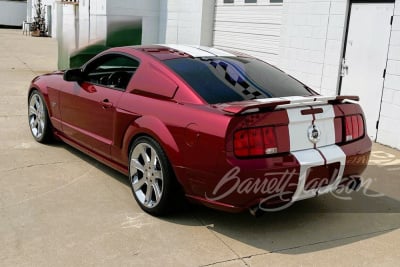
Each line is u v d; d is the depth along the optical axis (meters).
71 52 12.12
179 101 3.92
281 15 9.20
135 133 4.15
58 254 3.38
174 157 3.75
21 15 35.78
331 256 3.55
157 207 3.96
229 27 10.89
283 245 3.68
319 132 3.78
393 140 6.76
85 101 4.95
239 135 3.43
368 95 7.11
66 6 15.53
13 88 10.23
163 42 13.55
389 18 6.67
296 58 8.40
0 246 3.45
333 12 7.52
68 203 4.25
